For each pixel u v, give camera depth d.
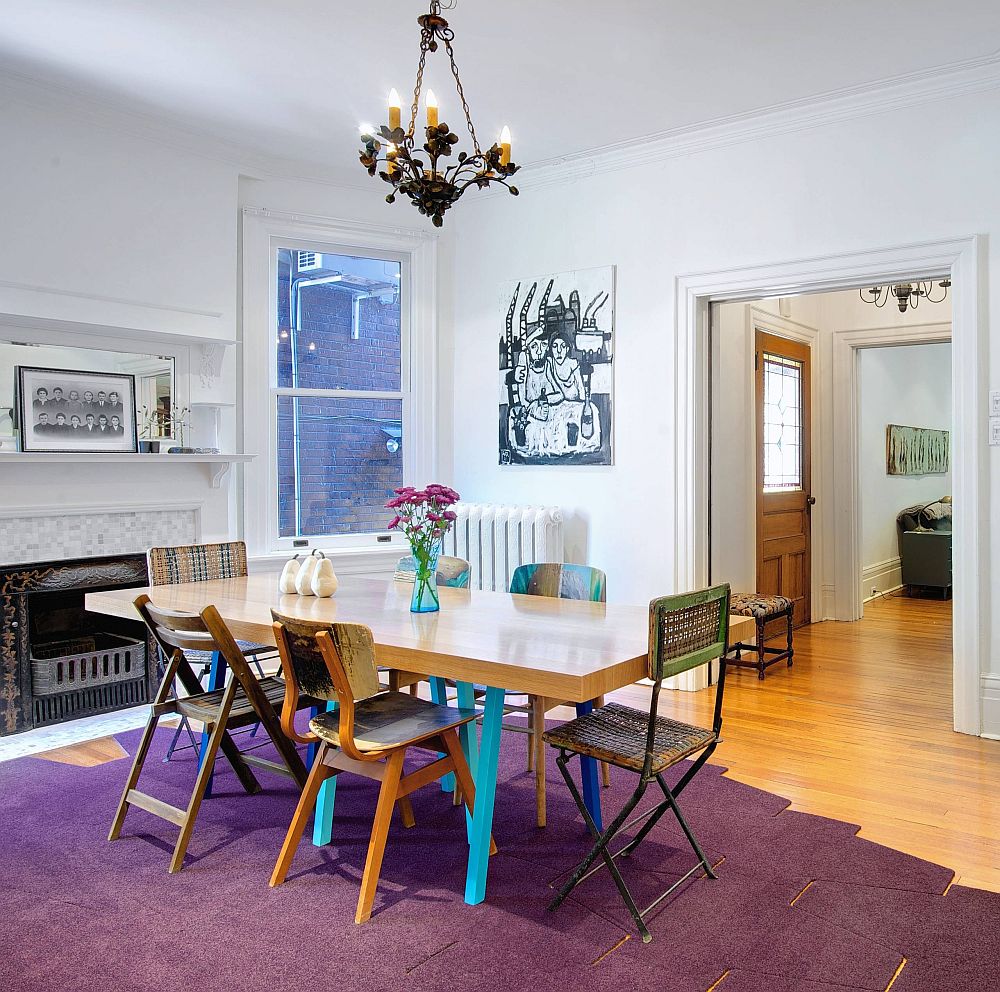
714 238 4.57
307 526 5.31
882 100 4.04
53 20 3.40
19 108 3.96
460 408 5.71
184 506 4.63
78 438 4.20
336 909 2.35
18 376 4.02
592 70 3.86
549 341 5.21
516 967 2.05
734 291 4.54
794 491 6.56
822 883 2.48
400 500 2.92
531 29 3.47
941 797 3.15
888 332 6.62
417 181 2.63
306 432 5.30
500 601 3.21
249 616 2.91
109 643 4.54
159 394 4.54
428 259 5.60
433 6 2.82
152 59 3.74
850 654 5.69
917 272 4.01
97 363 4.31
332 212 5.27
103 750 3.75
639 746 2.36
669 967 2.05
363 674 2.30
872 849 2.71
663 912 2.32
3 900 2.41
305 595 3.35
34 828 2.91
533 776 3.40
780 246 4.36
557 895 2.41
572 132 4.61
